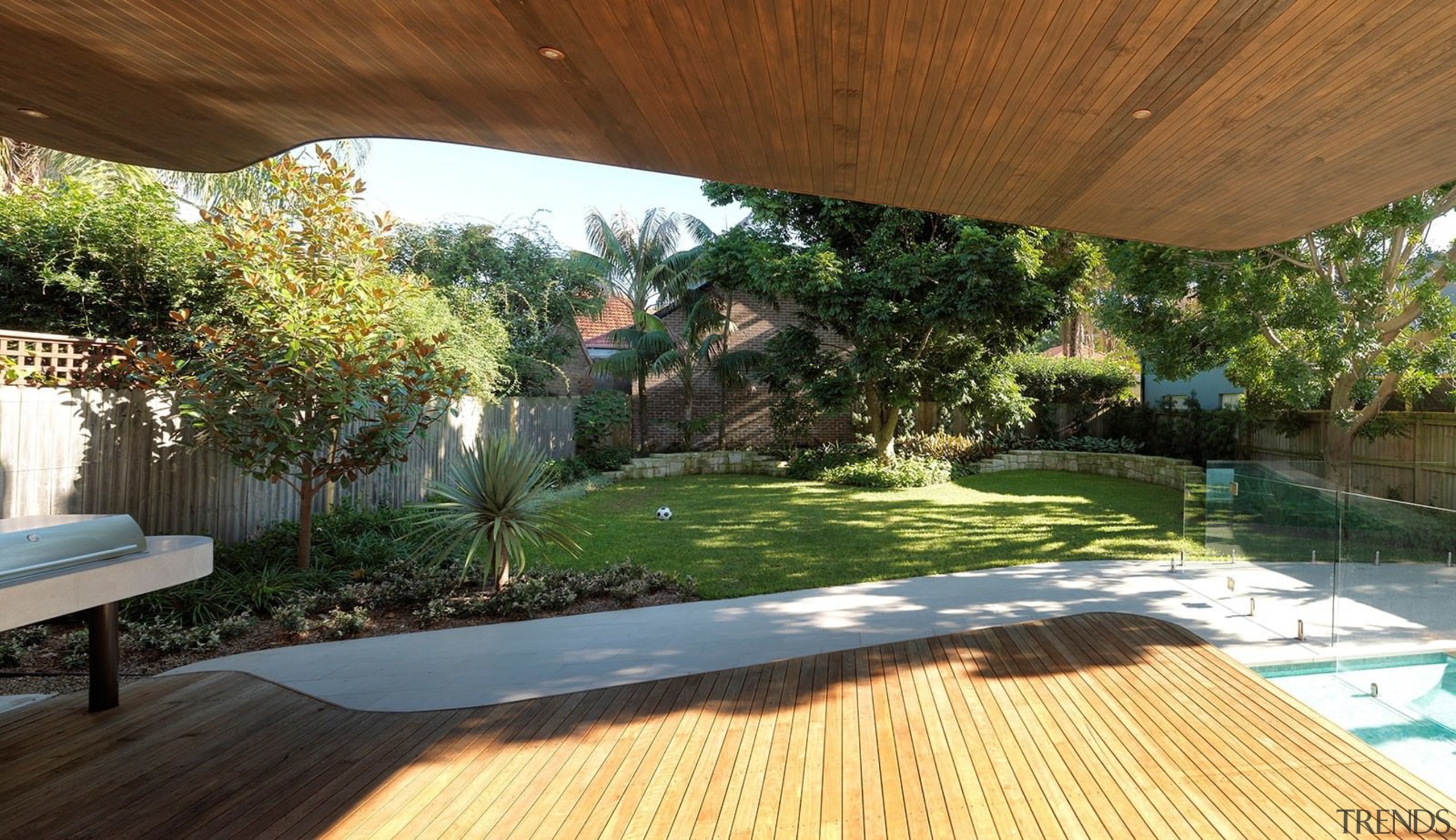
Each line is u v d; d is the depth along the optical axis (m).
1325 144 3.89
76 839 2.14
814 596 5.76
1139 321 10.09
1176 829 2.12
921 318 11.51
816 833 2.12
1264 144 3.90
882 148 4.17
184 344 6.85
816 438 16.61
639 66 3.24
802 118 3.77
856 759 2.60
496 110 3.76
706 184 12.67
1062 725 2.87
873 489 12.22
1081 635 4.05
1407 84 3.18
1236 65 3.06
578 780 2.48
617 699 3.23
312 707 3.20
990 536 8.27
